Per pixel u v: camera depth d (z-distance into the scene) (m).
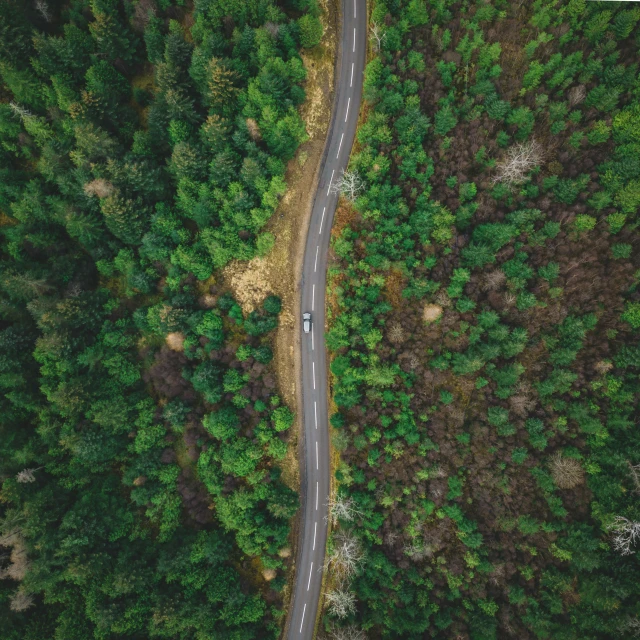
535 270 66.75
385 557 66.88
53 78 67.31
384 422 67.56
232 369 69.38
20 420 70.56
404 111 66.12
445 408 67.81
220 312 70.56
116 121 70.25
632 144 63.41
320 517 72.25
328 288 72.06
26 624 64.31
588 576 61.09
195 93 68.69
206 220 68.94
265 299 71.25
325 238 72.38
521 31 65.75
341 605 64.62
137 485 69.75
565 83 65.38
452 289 66.31
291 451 71.88
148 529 70.06
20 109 67.00
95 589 64.62
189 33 71.31
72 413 68.19
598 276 65.12
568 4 64.19
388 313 69.31
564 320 66.00
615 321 65.06
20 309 70.44
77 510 66.25
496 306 67.06
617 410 63.59
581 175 64.88
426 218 65.88
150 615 65.31
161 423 71.88
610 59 63.81
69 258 73.69
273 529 67.75
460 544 66.50
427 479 67.25
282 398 71.75
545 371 66.56
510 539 65.38
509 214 66.06
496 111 65.56
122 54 71.75
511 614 63.22
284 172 70.69
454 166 67.25
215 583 67.12
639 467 59.69
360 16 71.31
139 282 70.44
